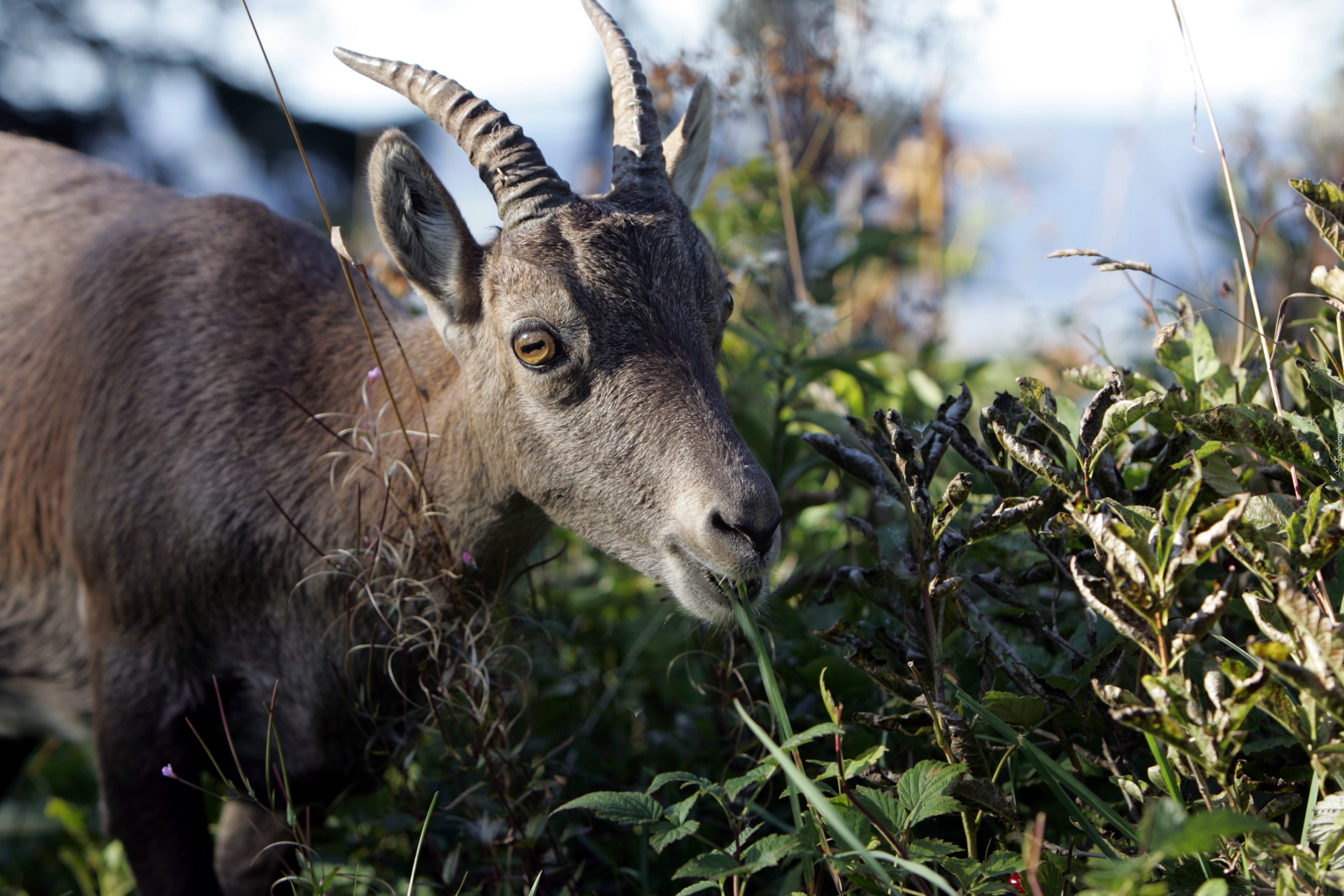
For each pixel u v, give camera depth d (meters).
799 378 4.52
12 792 5.67
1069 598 3.15
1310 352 3.43
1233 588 2.82
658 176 3.64
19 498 4.26
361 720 3.88
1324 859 2.12
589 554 5.56
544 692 4.47
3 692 4.53
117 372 4.03
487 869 3.55
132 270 4.21
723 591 3.21
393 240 3.50
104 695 3.85
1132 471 3.32
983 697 2.64
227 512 3.79
